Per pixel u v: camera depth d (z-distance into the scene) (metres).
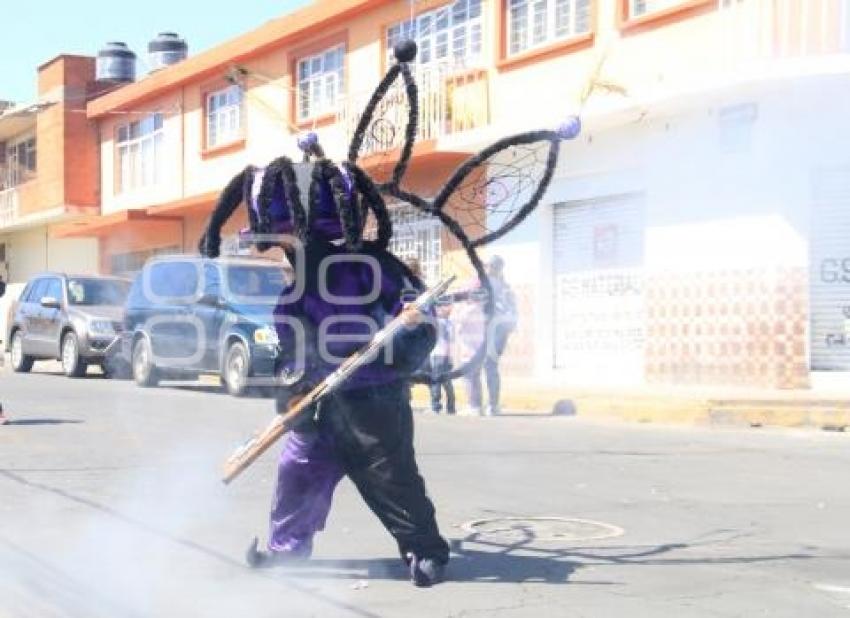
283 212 5.18
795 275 13.64
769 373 13.90
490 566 5.56
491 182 5.95
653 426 12.28
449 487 7.91
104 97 29.75
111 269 30.38
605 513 7.03
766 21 13.55
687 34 14.70
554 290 16.98
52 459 8.80
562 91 16.55
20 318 21.05
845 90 13.18
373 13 20.36
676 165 14.77
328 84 21.77
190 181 26.52
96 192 31.00
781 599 5.04
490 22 17.88
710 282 14.42
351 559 5.66
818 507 7.32
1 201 34.69
